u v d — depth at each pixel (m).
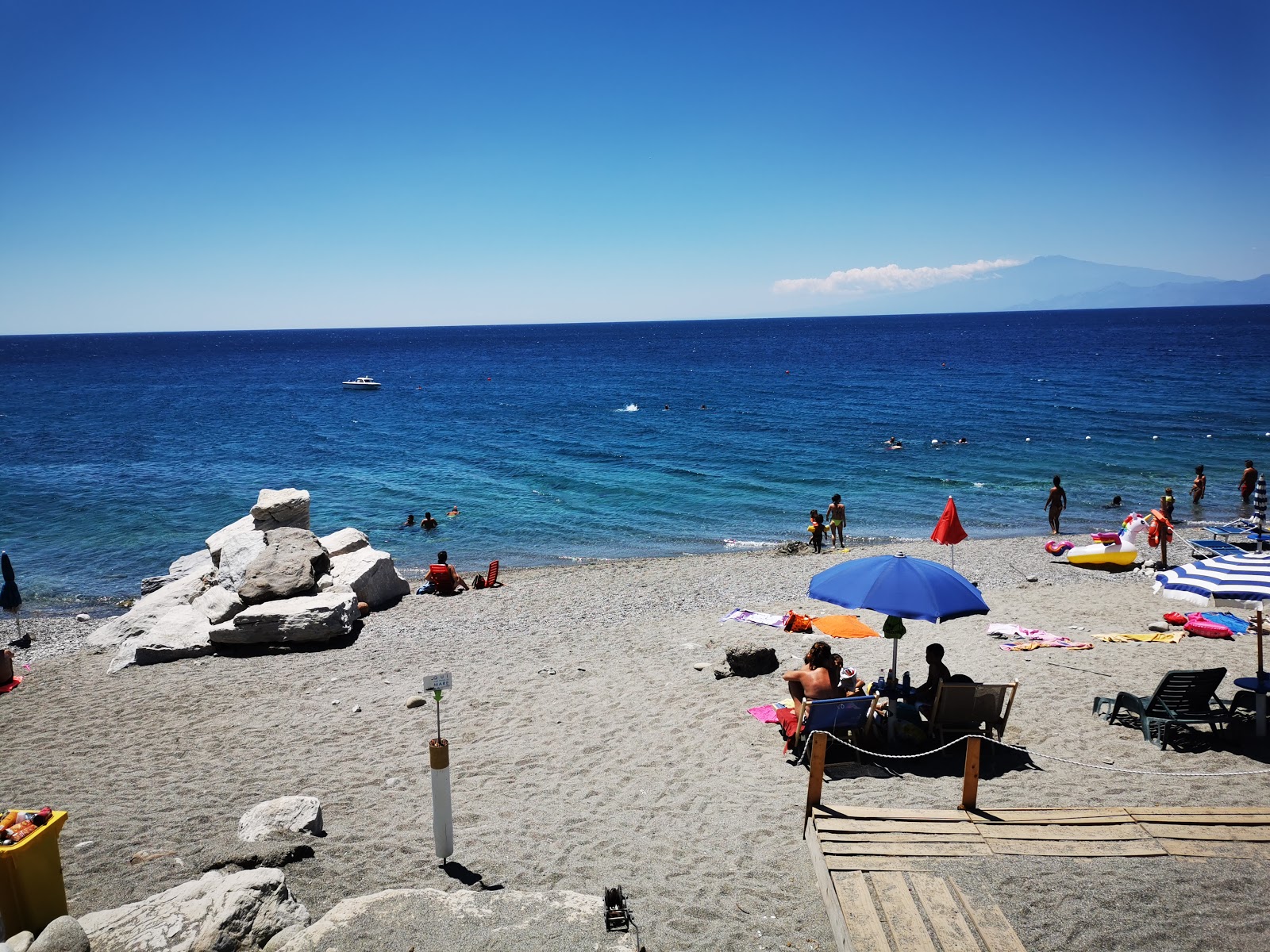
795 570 22.33
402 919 6.24
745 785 9.06
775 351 157.88
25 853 5.97
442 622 17.73
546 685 13.02
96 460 46.28
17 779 10.23
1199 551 22.23
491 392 85.38
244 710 12.54
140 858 7.78
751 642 14.80
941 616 9.21
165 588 19.50
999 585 19.89
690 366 120.62
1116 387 72.81
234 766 10.35
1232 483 36.31
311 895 7.04
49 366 143.38
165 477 41.41
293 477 41.25
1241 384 72.75
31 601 23.52
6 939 5.90
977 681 12.30
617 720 11.30
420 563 27.06
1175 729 10.14
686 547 28.61
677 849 7.74
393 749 10.67
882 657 13.80
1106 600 17.84
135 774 10.20
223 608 16.34
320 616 15.81
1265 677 9.90
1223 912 6.20
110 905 6.91
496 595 20.30
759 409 65.00
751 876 7.21
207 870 7.28
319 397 82.75
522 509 34.25
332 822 8.57
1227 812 7.68
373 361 151.25
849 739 9.66
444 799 7.43
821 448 46.72
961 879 6.61
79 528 31.77
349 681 13.78
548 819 8.48
